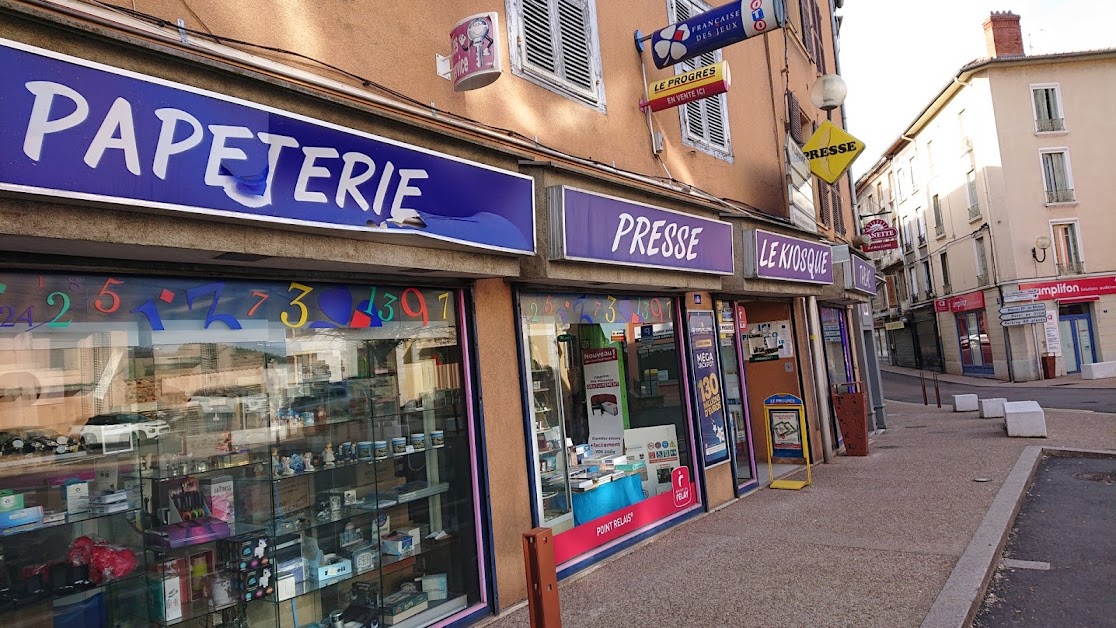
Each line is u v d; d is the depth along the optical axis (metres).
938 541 5.74
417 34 4.64
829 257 10.16
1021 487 7.54
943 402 20.75
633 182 6.64
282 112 3.20
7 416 2.92
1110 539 6.01
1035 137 26.72
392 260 3.93
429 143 4.12
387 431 4.52
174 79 2.90
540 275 5.05
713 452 7.67
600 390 6.42
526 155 5.04
